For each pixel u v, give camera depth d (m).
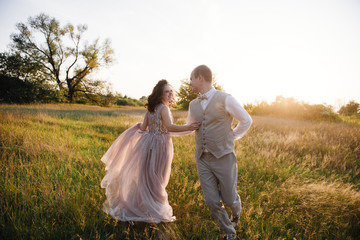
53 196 2.63
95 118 11.06
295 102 16.67
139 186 2.37
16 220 2.18
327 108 15.35
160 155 2.50
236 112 2.10
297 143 6.33
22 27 26.42
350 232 2.42
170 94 2.59
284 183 3.47
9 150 4.20
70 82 30.38
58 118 9.51
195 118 2.26
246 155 5.16
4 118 7.01
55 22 27.41
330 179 3.91
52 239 2.06
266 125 10.07
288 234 2.29
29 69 25.86
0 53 23.77
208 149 2.13
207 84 2.24
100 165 3.93
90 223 2.24
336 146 6.03
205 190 2.17
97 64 30.28
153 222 2.25
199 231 2.25
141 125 2.83
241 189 3.35
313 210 2.69
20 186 2.74
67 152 4.41
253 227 2.35
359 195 2.90
